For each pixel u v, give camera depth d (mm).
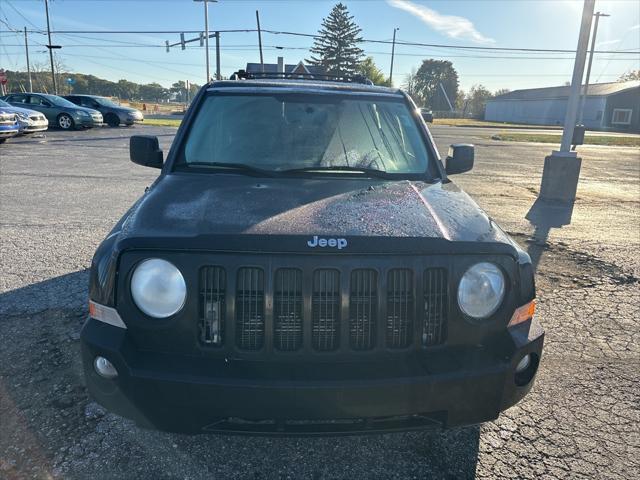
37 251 5723
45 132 21797
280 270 2207
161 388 2146
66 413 2877
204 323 2234
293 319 2225
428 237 2334
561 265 5844
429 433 2850
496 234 2504
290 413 2145
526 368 2449
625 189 11703
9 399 2988
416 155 3502
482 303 2336
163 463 2547
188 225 2352
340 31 73000
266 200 2682
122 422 2824
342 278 2217
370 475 2525
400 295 2266
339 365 2238
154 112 55406
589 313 4531
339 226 2365
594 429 2902
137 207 2668
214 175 3141
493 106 80312
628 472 2566
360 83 4492
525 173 14062
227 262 2203
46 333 3785
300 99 3682
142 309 2232
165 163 3324
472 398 2264
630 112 59250
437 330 2322
